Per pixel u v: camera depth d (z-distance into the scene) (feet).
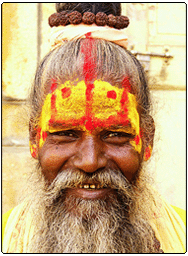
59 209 3.35
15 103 6.25
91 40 3.39
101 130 3.09
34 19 6.32
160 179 6.33
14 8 6.27
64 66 3.20
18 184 6.25
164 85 6.40
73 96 3.05
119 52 3.42
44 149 3.31
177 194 6.39
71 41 3.39
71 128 3.09
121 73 3.26
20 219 3.99
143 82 3.75
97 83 3.08
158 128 4.74
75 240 3.22
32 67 6.30
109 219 3.26
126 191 3.29
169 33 6.48
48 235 3.51
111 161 3.23
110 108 3.08
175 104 6.42
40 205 3.62
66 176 3.17
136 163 3.33
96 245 3.21
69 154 3.19
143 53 6.19
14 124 6.24
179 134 6.42
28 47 6.30
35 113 3.71
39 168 3.64
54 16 3.57
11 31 6.26
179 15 6.51
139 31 6.41
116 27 3.61
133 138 3.32
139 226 3.52
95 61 3.17
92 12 3.66
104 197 3.25
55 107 3.14
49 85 3.31
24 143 6.29
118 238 3.39
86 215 3.21
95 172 3.14
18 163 6.27
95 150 3.06
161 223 3.92
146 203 3.78
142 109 3.58
